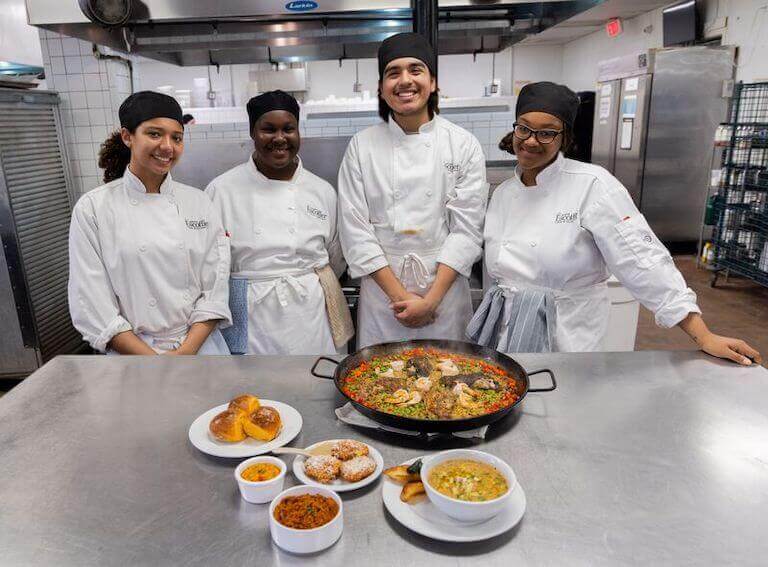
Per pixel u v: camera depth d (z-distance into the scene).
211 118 6.18
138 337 1.81
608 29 8.47
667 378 1.33
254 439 1.09
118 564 0.80
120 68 3.73
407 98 1.83
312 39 2.49
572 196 1.69
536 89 1.59
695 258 6.13
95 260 1.74
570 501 0.92
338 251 2.30
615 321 2.50
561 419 1.16
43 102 3.45
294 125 1.98
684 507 0.90
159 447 1.09
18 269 3.23
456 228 2.04
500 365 1.36
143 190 1.76
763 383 1.30
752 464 1.01
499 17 2.32
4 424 1.16
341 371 1.29
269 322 2.08
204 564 0.80
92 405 1.25
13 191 3.17
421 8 1.90
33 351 3.38
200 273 1.90
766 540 0.83
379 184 2.01
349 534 0.86
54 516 0.90
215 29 2.24
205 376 1.38
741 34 5.76
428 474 0.93
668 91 5.99
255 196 2.07
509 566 0.79
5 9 3.72
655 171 6.24
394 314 2.09
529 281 1.78
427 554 0.81
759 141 4.78
